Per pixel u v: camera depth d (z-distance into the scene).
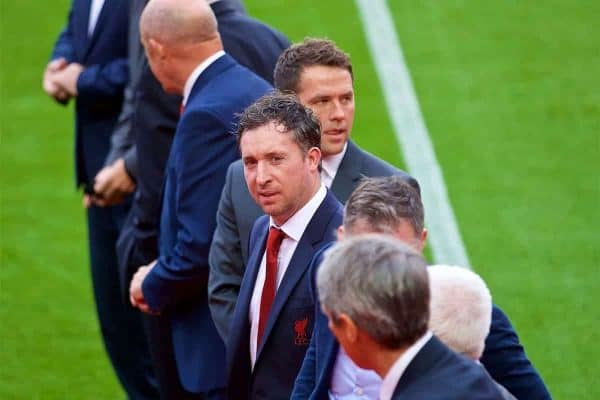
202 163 20.38
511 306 31.08
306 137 17.19
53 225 37.00
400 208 15.43
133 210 24.30
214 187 20.42
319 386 15.12
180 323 21.41
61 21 51.75
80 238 36.22
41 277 33.91
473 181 38.31
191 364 21.25
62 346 30.19
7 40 50.16
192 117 20.42
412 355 12.93
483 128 41.72
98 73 27.58
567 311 30.72
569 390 27.12
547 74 45.31
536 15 49.97
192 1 21.06
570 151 39.91
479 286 14.65
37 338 30.55
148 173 23.14
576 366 28.14
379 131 42.00
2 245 35.75
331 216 17.52
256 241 18.27
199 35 20.91
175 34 20.81
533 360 28.45
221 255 19.44
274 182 17.03
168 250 20.95
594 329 29.80
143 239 23.48
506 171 38.78
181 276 20.59
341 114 18.88
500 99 43.69
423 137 41.38
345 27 50.22
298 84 18.89
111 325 27.30
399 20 50.34
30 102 45.59
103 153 28.06
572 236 34.69
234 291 19.36
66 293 32.97
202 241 20.36
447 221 35.88
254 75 21.23
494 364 16.11
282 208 17.22
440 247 34.44
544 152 39.88
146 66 23.06
